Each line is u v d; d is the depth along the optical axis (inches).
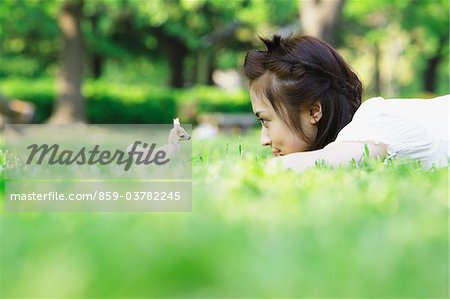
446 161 246.7
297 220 137.0
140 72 2637.8
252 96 255.0
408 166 228.8
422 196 170.1
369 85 2516.0
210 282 87.3
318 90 245.4
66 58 1421.0
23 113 1018.1
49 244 116.0
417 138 244.2
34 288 85.0
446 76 2780.5
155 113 1638.8
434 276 94.5
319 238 117.0
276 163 234.7
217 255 100.5
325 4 993.5
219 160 274.1
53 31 1742.1
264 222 134.3
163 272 89.2
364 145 239.1
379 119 245.0
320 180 197.8
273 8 1649.9
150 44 2114.9
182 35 1903.3
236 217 140.0
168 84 2220.7
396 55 2198.6
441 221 133.7
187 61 2468.0
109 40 2036.2
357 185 189.0
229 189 181.9
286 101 246.7
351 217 140.3
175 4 1514.5
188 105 1649.9
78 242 116.7
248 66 253.0
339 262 98.3
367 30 1934.1
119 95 1620.3
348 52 2338.8
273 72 246.7
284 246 109.1
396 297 88.0
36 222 145.6
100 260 99.0
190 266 90.2
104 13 1706.4
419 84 2645.2
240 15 1696.6
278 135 252.8
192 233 121.3
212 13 1809.8
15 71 2210.9
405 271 95.6
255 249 107.4
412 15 1702.8
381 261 99.2
